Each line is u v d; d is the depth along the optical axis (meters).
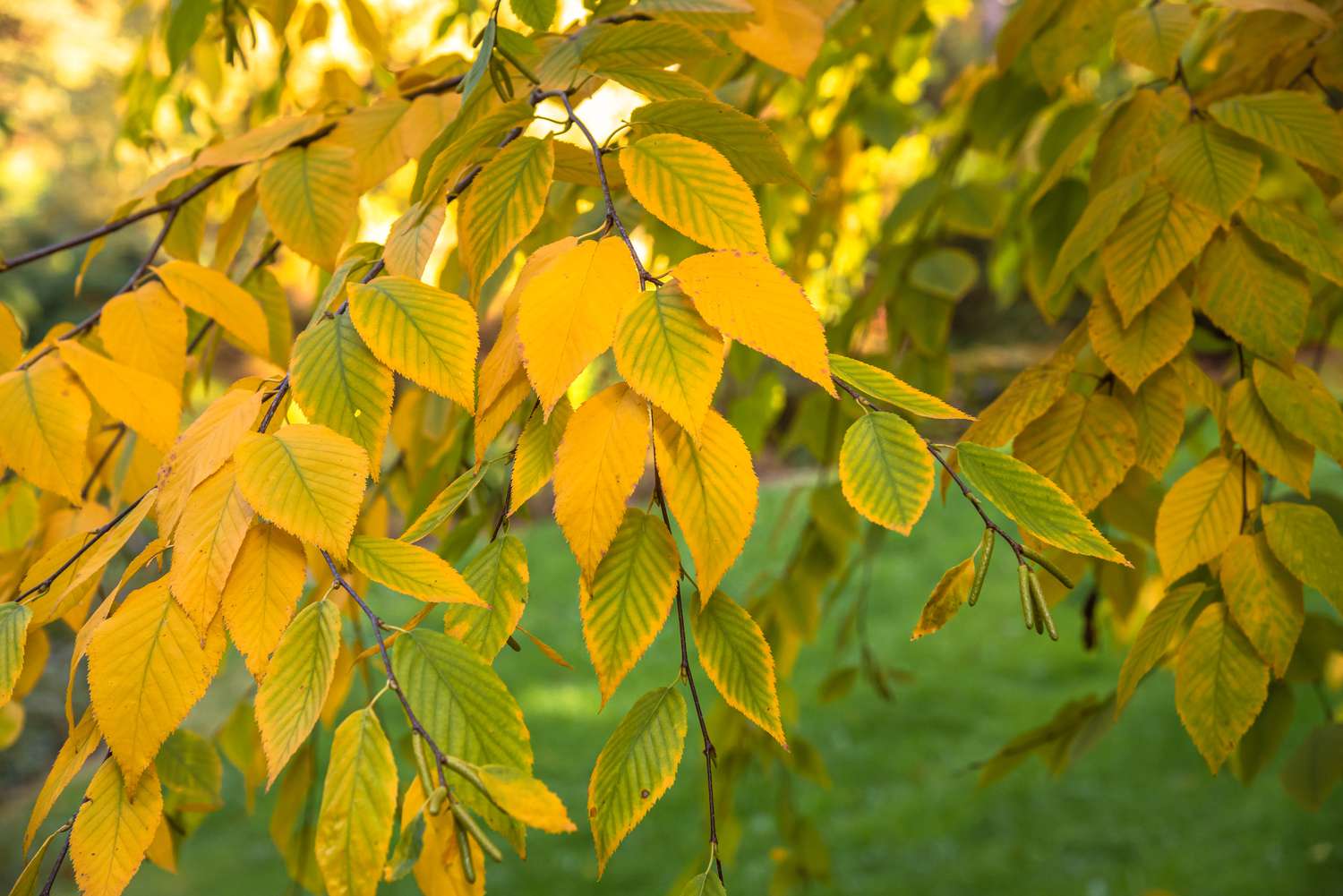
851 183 2.52
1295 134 1.00
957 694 5.83
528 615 7.34
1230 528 0.99
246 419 0.82
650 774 0.83
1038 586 0.81
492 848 0.73
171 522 0.81
